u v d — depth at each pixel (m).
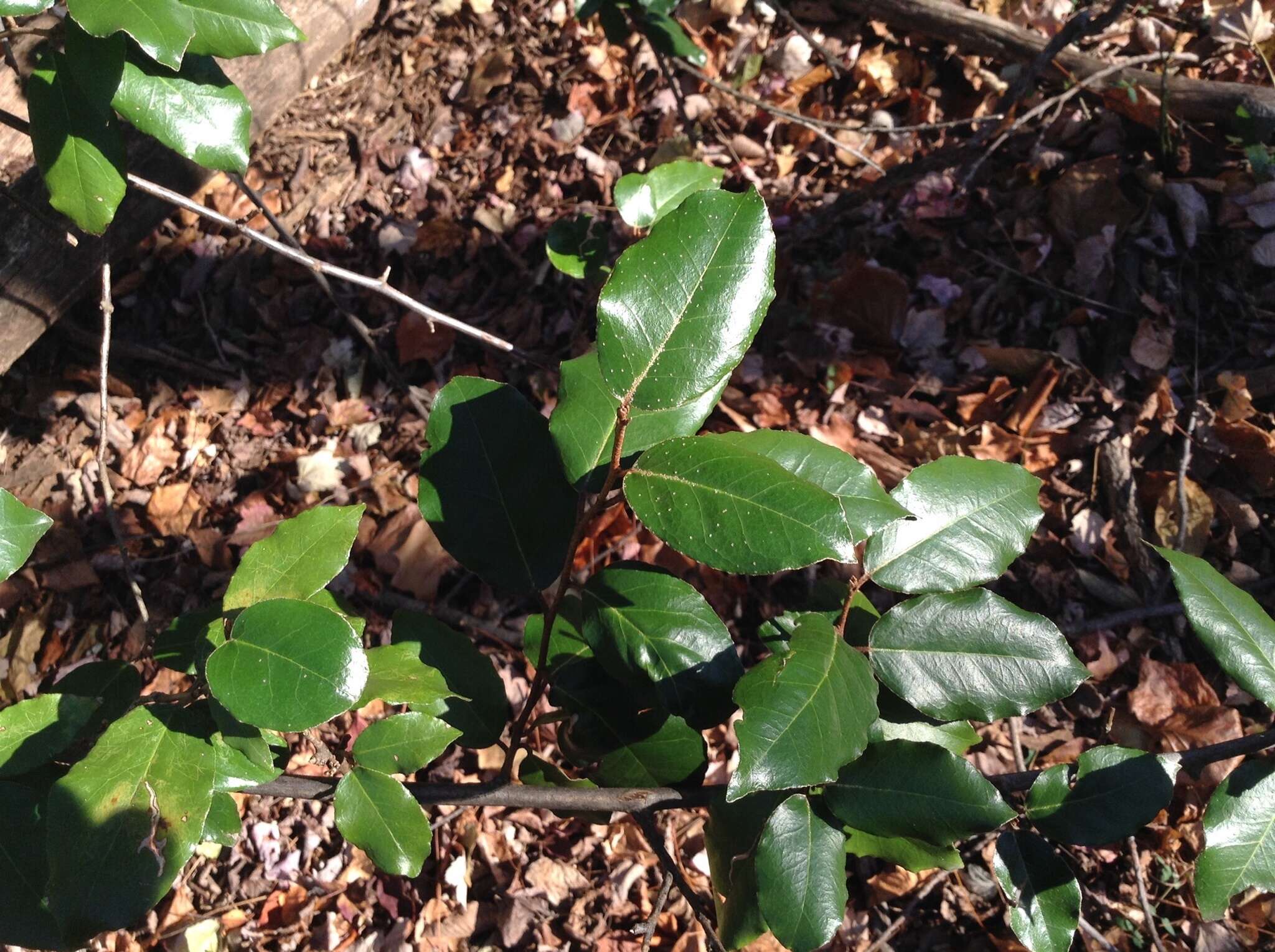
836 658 1.15
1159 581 3.03
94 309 3.87
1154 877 2.62
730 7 4.36
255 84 3.42
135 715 1.17
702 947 2.64
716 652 1.28
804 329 3.65
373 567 3.35
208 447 3.66
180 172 3.04
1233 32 3.95
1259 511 3.10
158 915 2.79
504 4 4.55
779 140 4.16
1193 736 2.76
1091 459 3.27
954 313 3.61
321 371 3.77
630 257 1.04
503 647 3.17
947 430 3.37
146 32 1.20
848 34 4.30
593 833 2.88
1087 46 4.08
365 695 1.32
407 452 3.58
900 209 3.82
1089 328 3.49
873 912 2.64
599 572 1.33
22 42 2.72
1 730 1.14
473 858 2.85
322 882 2.84
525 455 1.39
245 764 1.18
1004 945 2.53
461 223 4.07
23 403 3.69
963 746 1.45
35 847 1.17
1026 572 3.10
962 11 4.07
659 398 1.03
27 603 3.36
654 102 4.24
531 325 3.80
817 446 1.21
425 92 4.40
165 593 3.37
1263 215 3.47
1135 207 3.60
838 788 1.25
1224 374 3.28
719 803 1.40
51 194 1.44
